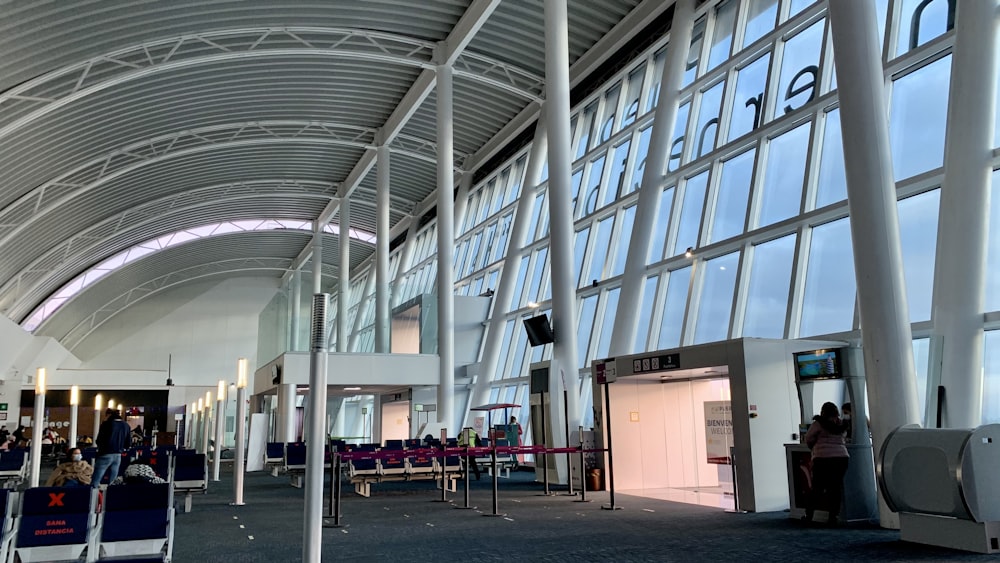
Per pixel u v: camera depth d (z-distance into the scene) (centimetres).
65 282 4244
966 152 1072
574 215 2288
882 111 984
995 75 1091
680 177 1788
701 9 1934
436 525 1055
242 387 1415
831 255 1321
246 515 1226
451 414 2370
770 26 1700
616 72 2303
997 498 742
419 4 2180
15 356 3622
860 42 989
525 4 2175
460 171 3334
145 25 2044
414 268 3925
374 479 1488
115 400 4281
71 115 2405
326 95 2812
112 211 3575
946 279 1060
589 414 1919
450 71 2406
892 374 930
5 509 609
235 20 2162
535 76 2505
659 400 1552
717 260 1591
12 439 3284
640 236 1812
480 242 3039
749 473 1128
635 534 927
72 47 1995
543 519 1088
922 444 786
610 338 1905
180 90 2566
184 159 3309
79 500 630
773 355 1177
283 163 3609
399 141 3247
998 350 1005
